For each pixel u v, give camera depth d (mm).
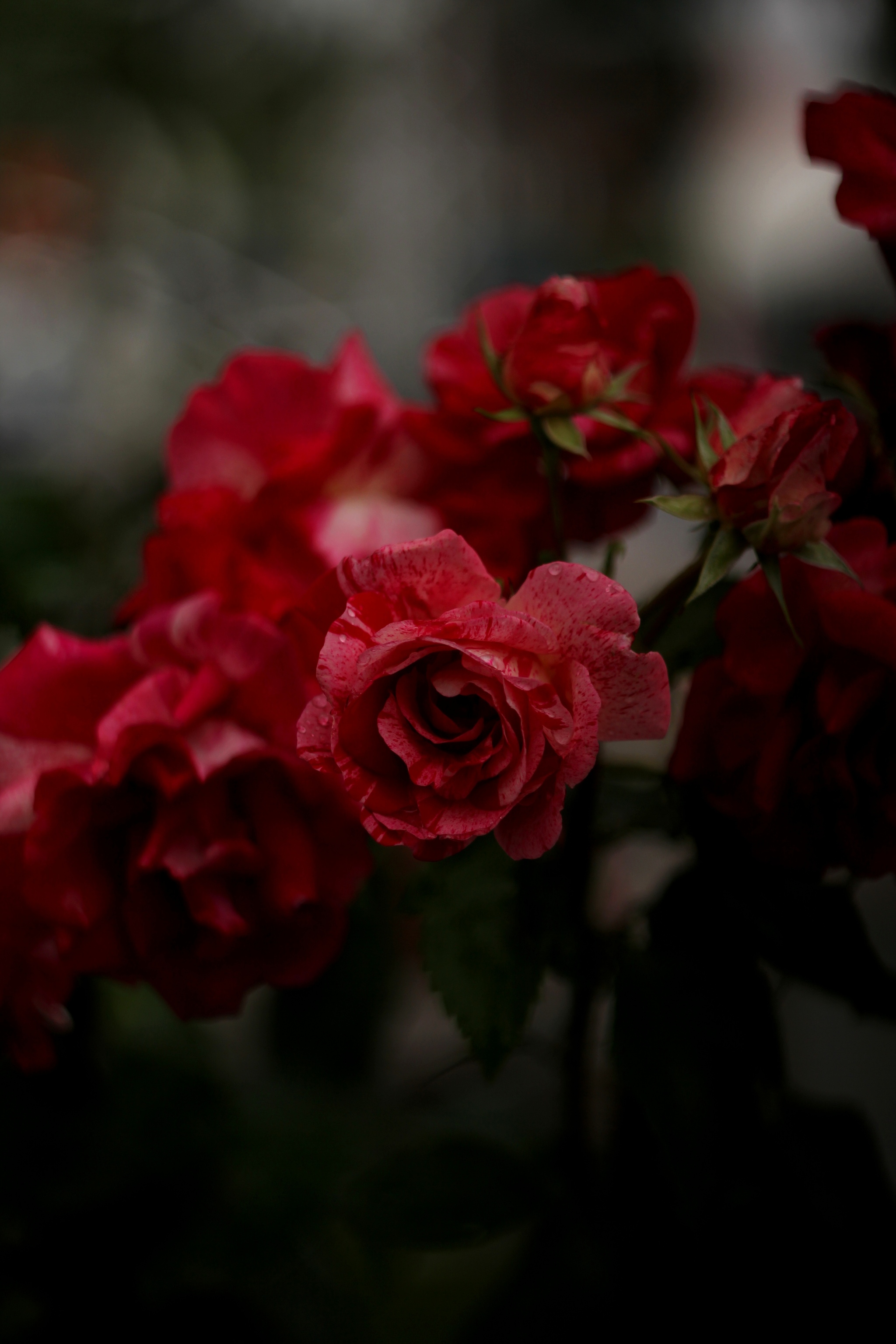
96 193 1562
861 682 525
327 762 496
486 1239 612
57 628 694
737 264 1752
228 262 1459
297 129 1848
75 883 543
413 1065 891
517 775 485
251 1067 724
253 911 556
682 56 1875
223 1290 650
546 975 555
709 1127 547
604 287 577
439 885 555
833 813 539
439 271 1948
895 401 565
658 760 610
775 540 518
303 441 589
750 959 560
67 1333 640
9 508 717
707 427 554
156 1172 654
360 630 488
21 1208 642
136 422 1232
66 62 1607
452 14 1996
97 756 540
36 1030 562
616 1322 605
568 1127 615
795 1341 602
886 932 804
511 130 2031
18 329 1267
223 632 542
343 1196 624
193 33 1727
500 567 557
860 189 561
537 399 552
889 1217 606
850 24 1422
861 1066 834
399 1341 658
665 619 538
